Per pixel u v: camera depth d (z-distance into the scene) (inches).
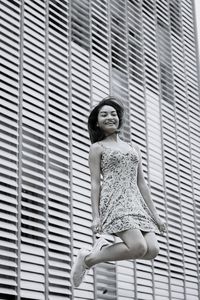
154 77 388.5
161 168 363.3
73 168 283.7
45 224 253.8
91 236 283.9
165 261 339.6
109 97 159.2
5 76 256.8
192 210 390.6
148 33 394.6
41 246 250.1
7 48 259.1
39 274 244.7
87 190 290.2
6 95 251.0
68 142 284.2
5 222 236.2
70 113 291.3
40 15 289.7
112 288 286.4
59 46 299.3
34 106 267.1
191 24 470.6
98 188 151.6
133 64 361.7
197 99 443.2
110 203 147.9
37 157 259.0
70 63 302.8
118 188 149.1
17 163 247.9
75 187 281.6
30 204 248.2
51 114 278.8
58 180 271.3
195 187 402.9
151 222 149.0
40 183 257.0
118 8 370.0
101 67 330.0
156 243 146.9
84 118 302.4
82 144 296.2
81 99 303.6
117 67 346.9
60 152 276.1
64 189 274.2
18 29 270.4
